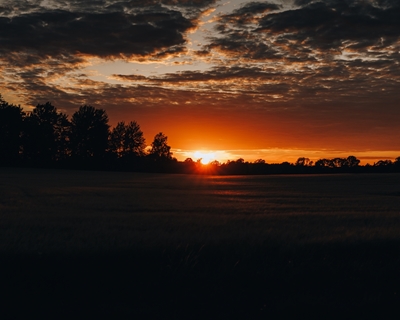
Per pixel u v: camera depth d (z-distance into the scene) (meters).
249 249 9.64
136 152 116.06
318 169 125.31
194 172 116.69
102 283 8.23
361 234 11.38
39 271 8.41
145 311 7.42
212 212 20.06
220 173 120.12
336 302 7.91
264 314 7.51
